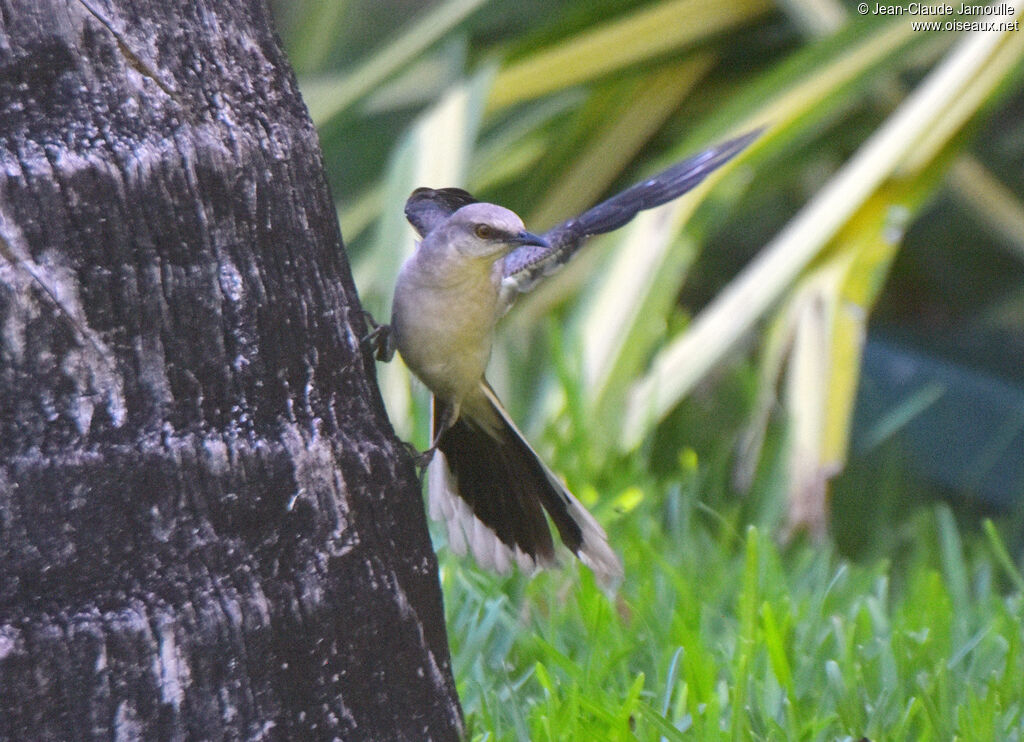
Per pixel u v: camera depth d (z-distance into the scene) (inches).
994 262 721.6
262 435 194.4
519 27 629.0
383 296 469.4
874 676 292.4
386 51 604.7
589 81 607.2
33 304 175.3
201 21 197.2
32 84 178.4
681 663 290.2
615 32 595.8
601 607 309.4
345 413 209.8
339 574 199.2
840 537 577.9
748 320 490.3
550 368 499.5
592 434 455.8
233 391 191.9
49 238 176.7
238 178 196.1
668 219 506.6
